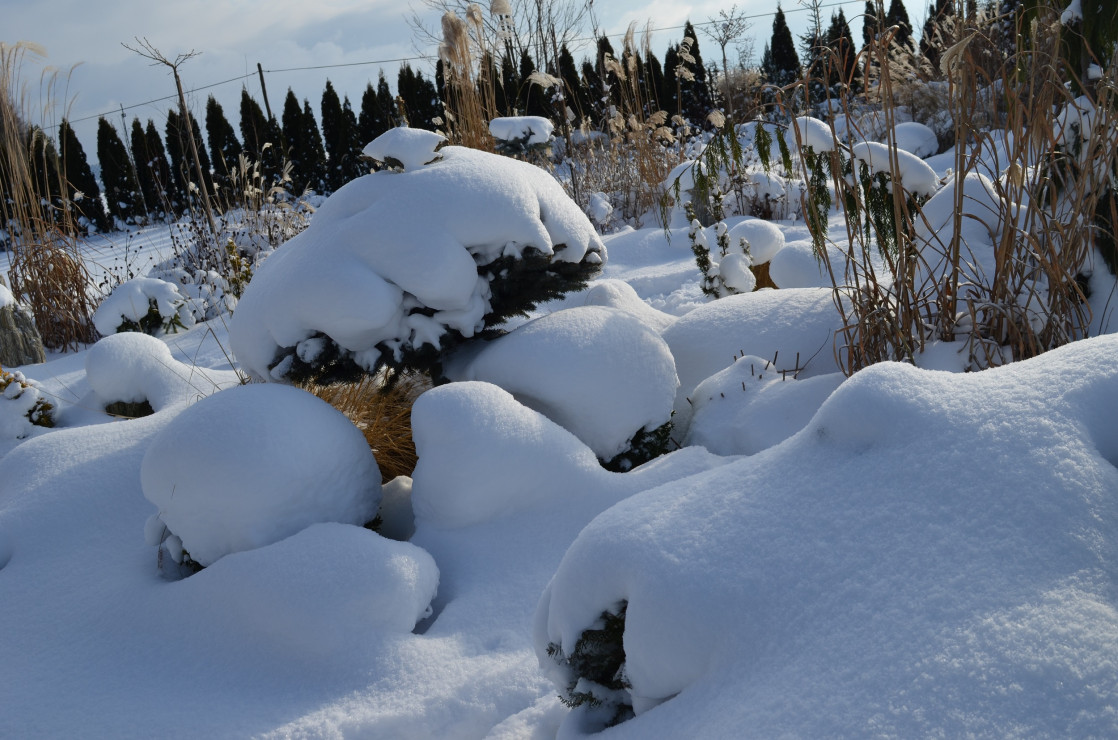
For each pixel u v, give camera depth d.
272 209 8.96
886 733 1.26
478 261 3.43
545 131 8.73
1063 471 1.50
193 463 2.85
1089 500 1.45
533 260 3.44
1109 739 1.15
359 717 2.33
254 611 2.66
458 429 3.01
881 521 1.56
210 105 16.19
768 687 1.44
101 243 12.68
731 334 4.29
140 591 2.97
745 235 6.05
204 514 2.87
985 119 5.21
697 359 4.29
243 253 8.63
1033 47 3.45
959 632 1.33
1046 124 3.46
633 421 3.49
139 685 2.59
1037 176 3.71
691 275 7.02
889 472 1.63
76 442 3.88
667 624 1.62
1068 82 3.86
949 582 1.41
